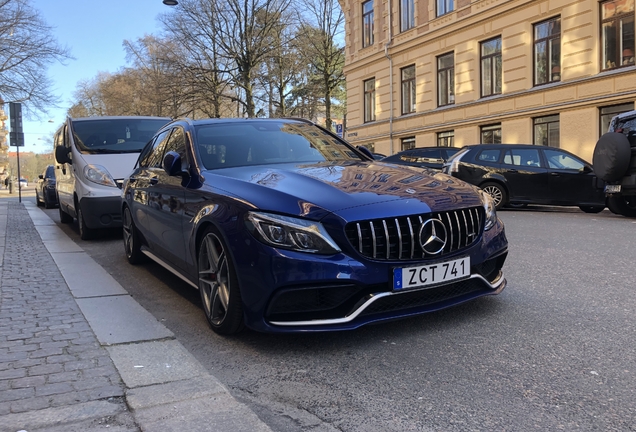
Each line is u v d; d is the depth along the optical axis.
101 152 8.34
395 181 3.61
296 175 3.65
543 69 17.52
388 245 3.10
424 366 2.91
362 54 26.61
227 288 3.39
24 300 4.24
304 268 2.98
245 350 3.25
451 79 21.45
